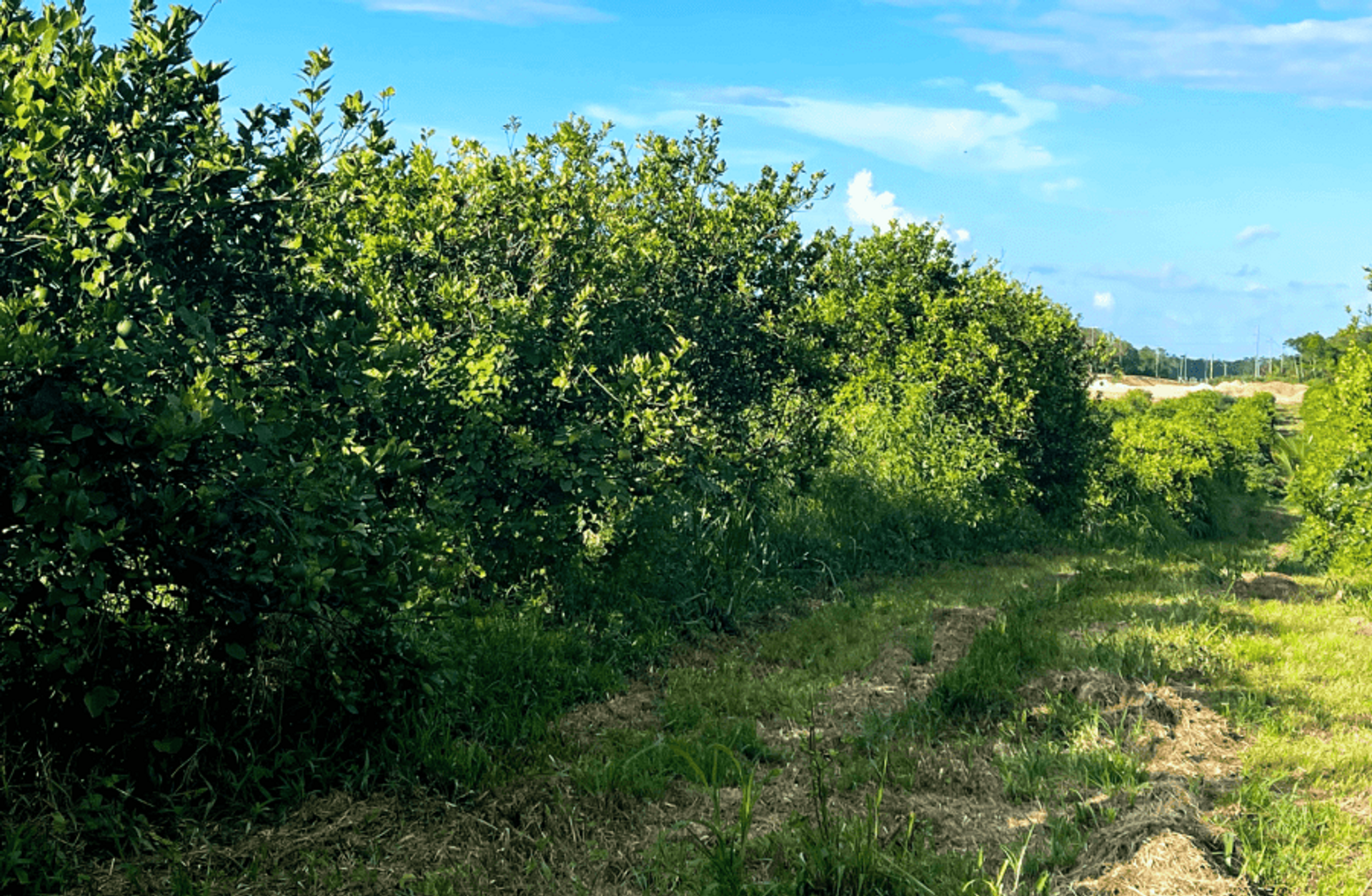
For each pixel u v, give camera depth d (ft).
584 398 29.99
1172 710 21.57
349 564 16.34
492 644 22.49
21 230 16.16
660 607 28.37
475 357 26.27
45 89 16.53
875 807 16.37
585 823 16.11
